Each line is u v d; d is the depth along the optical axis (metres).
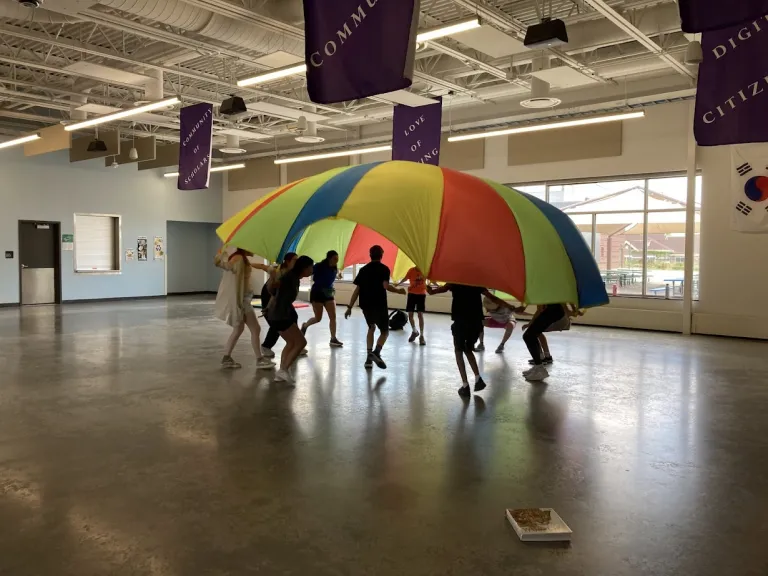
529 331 6.75
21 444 4.41
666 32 8.40
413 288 9.30
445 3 8.26
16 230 15.34
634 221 12.13
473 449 4.40
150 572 2.65
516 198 5.23
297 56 8.33
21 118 14.54
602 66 10.49
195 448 4.35
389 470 3.96
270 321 6.40
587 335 10.86
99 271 17.09
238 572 2.66
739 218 10.30
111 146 14.41
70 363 7.54
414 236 4.51
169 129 16.53
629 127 11.89
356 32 3.88
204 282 20.89
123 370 7.11
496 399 5.88
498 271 4.50
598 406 5.67
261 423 4.98
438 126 10.17
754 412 5.51
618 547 2.94
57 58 10.23
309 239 8.35
